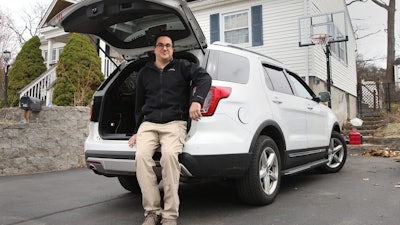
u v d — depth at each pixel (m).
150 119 2.93
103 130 3.45
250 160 3.21
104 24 3.21
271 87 3.89
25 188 4.74
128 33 3.41
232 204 3.60
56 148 6.69
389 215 3.05
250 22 12.45
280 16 11.91
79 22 3.09
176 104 2.93
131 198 4.08
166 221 2.69
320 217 3.05
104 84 3.66
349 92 15.85
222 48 3.42
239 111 3.16
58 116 6.90
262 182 3.49
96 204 3.80
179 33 3.12
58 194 4.33
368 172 5.50
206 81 2.82
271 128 3.67
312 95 5.13
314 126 4.79
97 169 3.32
